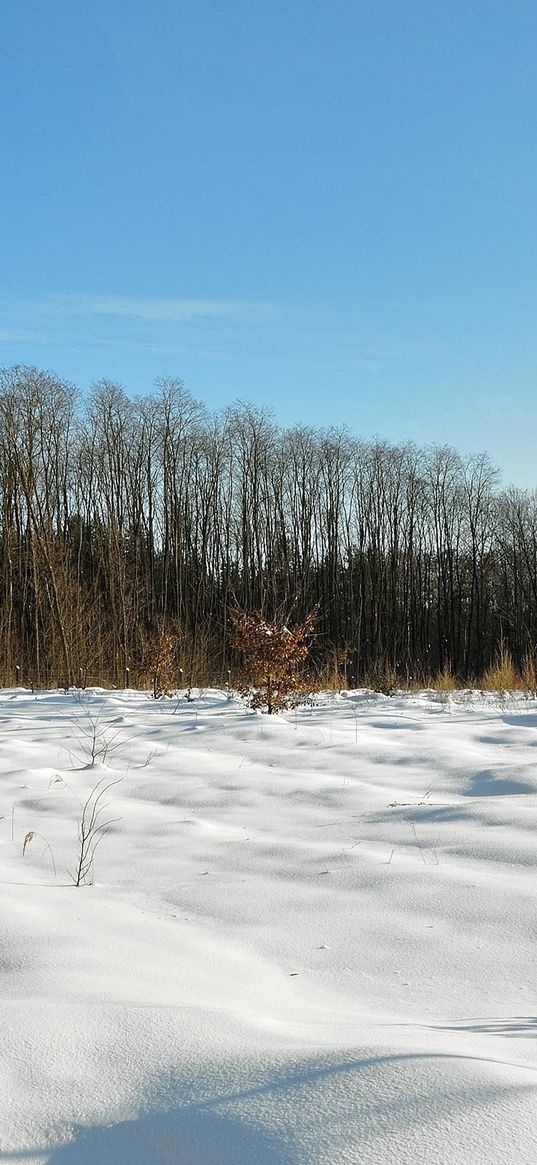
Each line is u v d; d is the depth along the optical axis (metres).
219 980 2.81
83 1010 2.27
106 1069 1.91
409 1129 1.57
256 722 10.09
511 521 44.06
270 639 11.99
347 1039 2.12
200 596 36.62
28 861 4.59
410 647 41.78
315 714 11.70
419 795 6.20
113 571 27.30
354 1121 1.61
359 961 3.10
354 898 3.77
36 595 22.58
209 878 4.16
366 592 42.12
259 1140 1.57
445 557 43.41
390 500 41.75
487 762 7.21
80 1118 1.70
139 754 8.34
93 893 3.89
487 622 43.91
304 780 6.82
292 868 4.29
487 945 3.22
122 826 5.39
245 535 36.50
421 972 3.00
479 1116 1.61
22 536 27.89
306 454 40.25
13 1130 1.67
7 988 2.56
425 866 4.16
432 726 9.80
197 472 37.09
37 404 27.50
